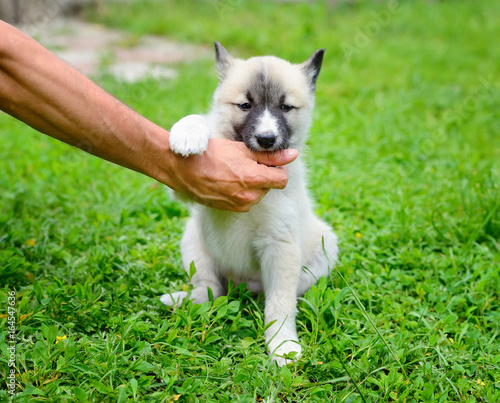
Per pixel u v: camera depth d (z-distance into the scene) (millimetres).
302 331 799
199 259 897
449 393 695
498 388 698
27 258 910
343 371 709
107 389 645
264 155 762
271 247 832
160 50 2258
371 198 1164
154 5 2855
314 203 1087
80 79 667
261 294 890
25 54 634
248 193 741
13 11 2279
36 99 651
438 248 1003
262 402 672
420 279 916
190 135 696
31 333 729
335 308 782
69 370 670
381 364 734
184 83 1759
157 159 713
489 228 1031
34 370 669
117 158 708
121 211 1074
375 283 893
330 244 931
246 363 710
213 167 722
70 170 1238
